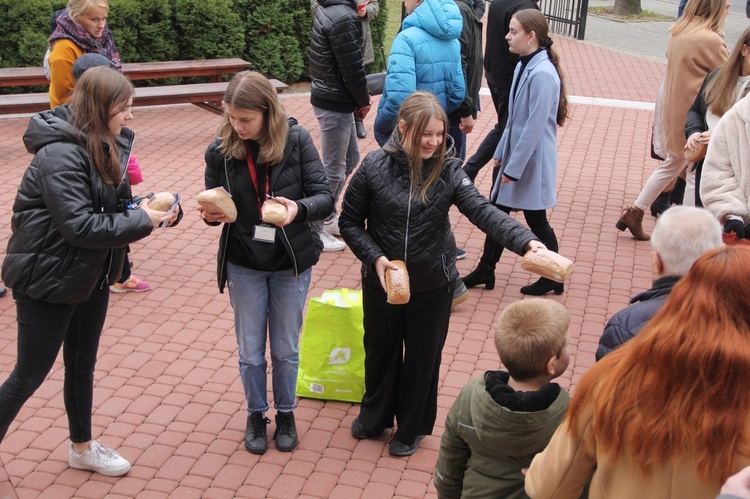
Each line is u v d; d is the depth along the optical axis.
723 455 1.79
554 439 2.16
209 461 4.12
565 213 7.63
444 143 3.67
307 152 3.83
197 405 4.60
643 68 14.19
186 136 9.70
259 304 3.94
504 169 5.68
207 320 5.55
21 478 3.94
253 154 3.73
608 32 18.12
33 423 4.38
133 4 10.75
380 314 3.92
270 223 3.71
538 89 5.35
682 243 2.75
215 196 3.58
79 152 3.29
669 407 1.83
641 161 9.20
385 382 4.12
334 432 4.38
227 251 3.88
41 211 3.33
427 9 5.88
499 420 2.65
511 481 2.78
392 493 3.93
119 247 3.53
